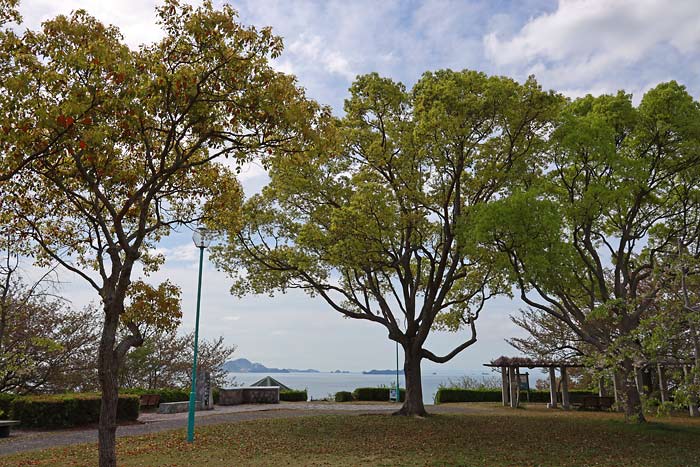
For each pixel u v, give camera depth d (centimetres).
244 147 1133
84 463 1272
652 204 2278
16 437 1753
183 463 1277
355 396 3778
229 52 1079
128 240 1138
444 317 2589
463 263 2212
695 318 1345
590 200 1991
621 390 2184
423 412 2283
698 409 2653
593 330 2120
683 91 2039
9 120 926
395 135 2141
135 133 1070
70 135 949
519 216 1680
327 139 1187
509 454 1418
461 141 1962
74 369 2608
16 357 1628
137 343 1115
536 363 3064
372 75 2181
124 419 2148
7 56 970
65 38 1007
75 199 1204
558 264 1745
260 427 1933
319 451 1444
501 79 1917
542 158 2136
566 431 1898
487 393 3675
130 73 976
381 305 2334
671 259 1638
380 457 1351
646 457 1409
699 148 2006
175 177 1291
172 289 1202
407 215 2028
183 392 3069
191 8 1062
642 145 2144
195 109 1082
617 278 2192
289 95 1107
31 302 2336
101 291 1043
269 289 2342
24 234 1237
